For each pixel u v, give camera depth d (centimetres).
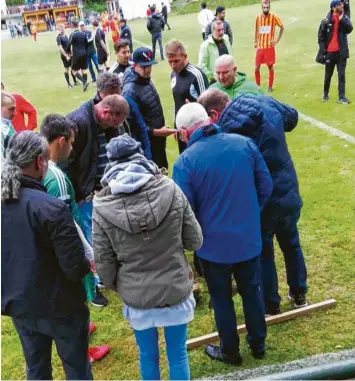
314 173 607
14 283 242
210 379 321
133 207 239
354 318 364
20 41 3228
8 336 386
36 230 235
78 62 1218
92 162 370
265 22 955
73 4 4956
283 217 335
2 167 236
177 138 479
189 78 479
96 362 351
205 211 295
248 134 314
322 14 2197
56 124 295
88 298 346
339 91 853
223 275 307
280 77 1101
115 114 358
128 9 4109
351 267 423
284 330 360
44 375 278
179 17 3409
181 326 277
